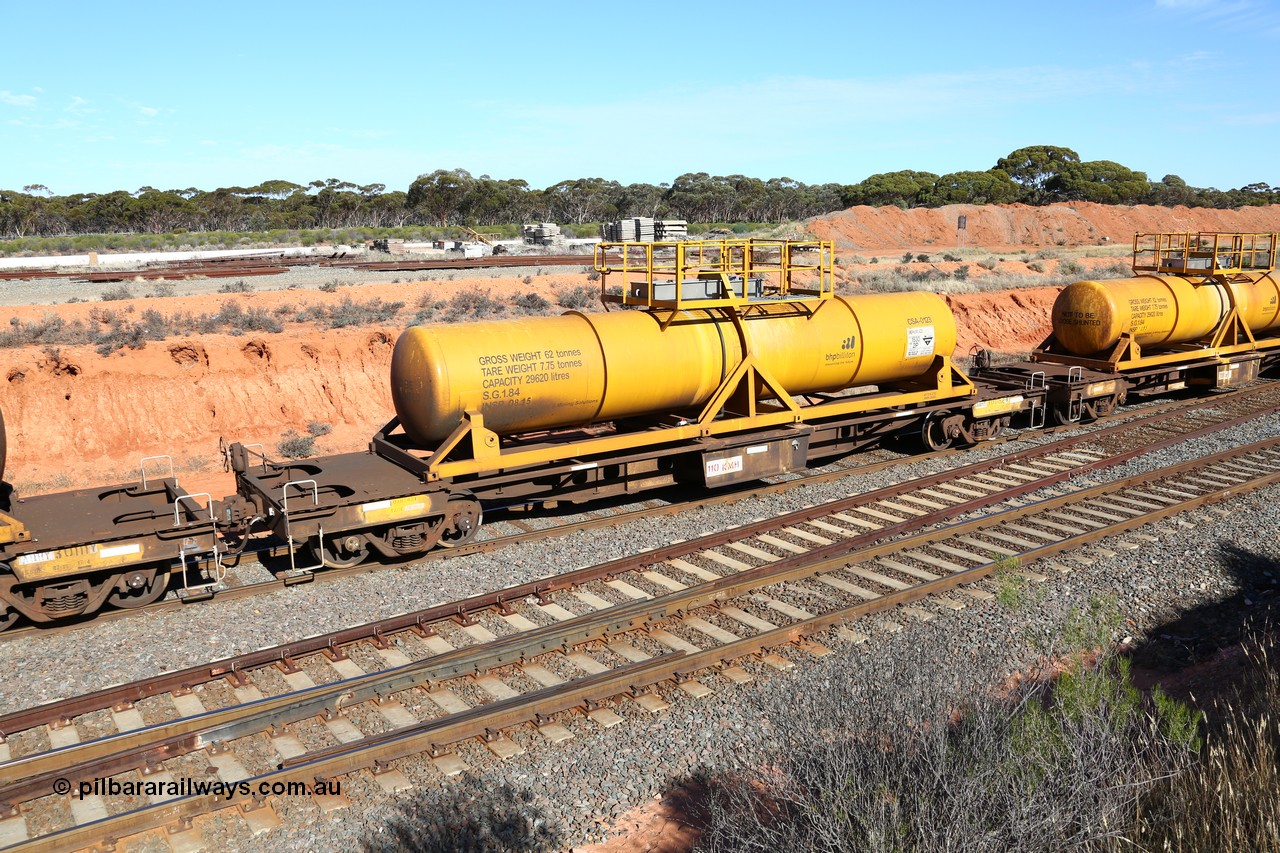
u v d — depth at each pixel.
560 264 42.78
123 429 20.25
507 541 12.81
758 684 8.94
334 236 69.12
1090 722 6.31
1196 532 13.06
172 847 6.53
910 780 6.20
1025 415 21.09
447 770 7.44
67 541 9.90
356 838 6.69
